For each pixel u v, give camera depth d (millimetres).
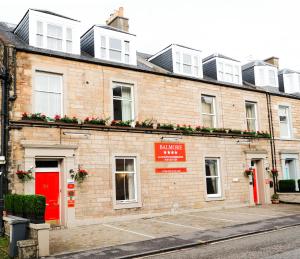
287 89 22406
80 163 13055
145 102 15289
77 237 10648
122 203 13875
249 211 15625
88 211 12961
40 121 12328
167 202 15078
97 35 15148
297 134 21203
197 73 17906
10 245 8562
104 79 14320
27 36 13875
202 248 9000
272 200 18797
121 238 10352
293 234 10250
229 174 17344
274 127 19953
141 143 14766
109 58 15352
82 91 13688
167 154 15414
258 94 19625
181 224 12516
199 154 16469
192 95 16844
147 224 12734
